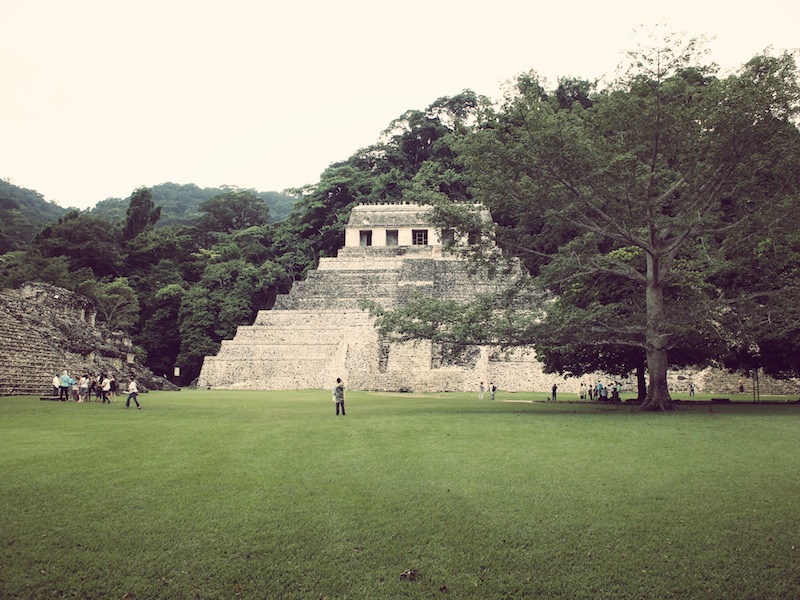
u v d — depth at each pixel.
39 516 9.59
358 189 99.62
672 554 8.34
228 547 8.55
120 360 42.38
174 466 12.83
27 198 177.12
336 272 73.06
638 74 22.92
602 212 24.42
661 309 25.02
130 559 8.16
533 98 24.27
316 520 9.55
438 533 9.06
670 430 17.69
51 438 16.08
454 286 68.81
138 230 93.31
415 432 17.50
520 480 11.77
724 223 26.08
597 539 8.84
